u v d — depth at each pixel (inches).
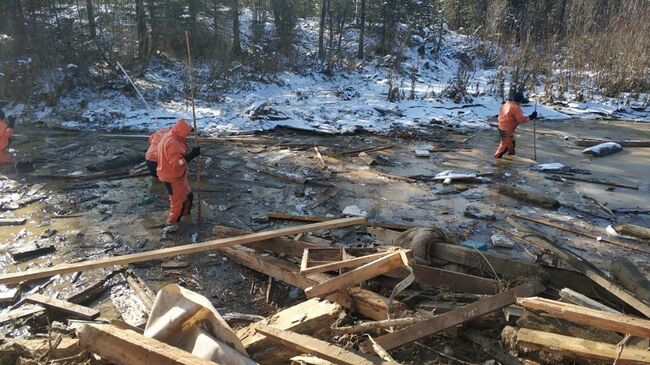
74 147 462.0
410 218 318.3
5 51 619.8
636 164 462.6
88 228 290.0
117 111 589.0
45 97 604.1
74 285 224.4
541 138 565.0
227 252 245.4
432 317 171.0
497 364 162.9
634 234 295.9
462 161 460.1
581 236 297.7
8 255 253.8
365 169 424.5
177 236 281.4
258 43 907.4
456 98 757.3
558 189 385.4
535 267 201.9
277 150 475.8
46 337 179.8
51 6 789.2
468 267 217.9
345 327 173.8
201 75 751.1
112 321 154.7
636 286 179.0
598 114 711.1
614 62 839.1
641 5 920.9
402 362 166.6
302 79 861.2
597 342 157.0
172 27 797.2
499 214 329.1
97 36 727.1
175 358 119.3
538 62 879.1
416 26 1208.2
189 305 140.6
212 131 534.3
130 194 347.9
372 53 1087.0
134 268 241.8
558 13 1186.0
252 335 159.5
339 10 1130.0
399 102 732.7
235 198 347.3
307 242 243.8
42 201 331.6
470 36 1298.0
